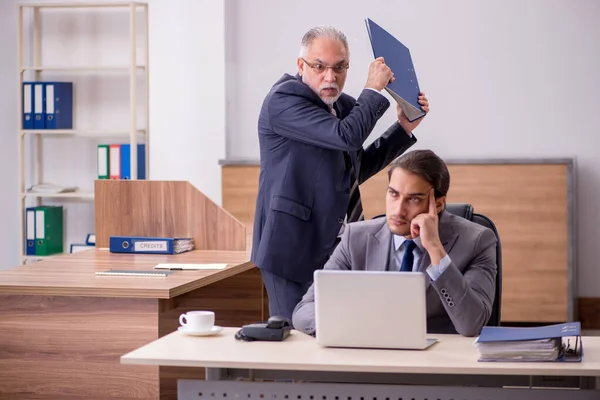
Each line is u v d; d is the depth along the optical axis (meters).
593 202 7.06
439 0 7.12
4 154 7.70
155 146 7.52
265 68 7.36
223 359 2.46
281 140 3.90
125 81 7.55
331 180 3.87
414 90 3.87
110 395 3.50
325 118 3.77
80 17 7.59
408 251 3.01
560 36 7.03
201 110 7.46
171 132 7.50
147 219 5.09
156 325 3.47
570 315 6.80
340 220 3.89
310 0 7.25
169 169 7.52
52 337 3.54
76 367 3.53
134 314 3.49
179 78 7.46
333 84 3.84
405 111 3.89
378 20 7.18
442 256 2.77
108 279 3.78
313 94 3.86
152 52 7.48
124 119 7.57
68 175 7.68
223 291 4.78
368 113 3.74
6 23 7.64
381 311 2.56
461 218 3.06
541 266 6.80
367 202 6.91
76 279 3.77
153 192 5.08
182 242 4.92
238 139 7.43
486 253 2.98
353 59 7.22
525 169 6.78
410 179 2.86
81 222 7.71
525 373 2.35
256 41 7.36
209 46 7.42
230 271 4.23
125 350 3.49
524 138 7.10
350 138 3.72
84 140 7.65
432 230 2.80
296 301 3.86
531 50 7.06
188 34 7.44
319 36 3.82
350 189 3.97
